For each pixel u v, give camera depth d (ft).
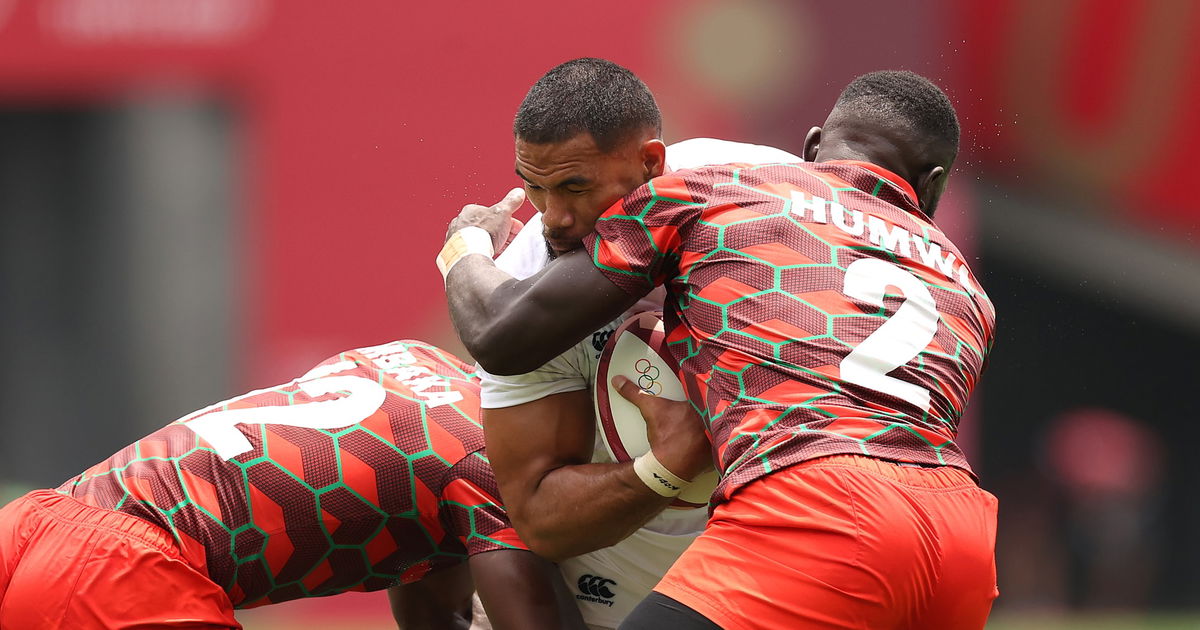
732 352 31.83
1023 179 120.06
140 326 128.77
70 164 129.39
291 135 122.11
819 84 118.42
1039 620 121.29
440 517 39.32
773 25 118.01
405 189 120.47
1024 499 128.77
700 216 32.94
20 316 130.31
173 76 125.39
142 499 37.99
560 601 37.35
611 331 35.81
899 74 37.81
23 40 127.85
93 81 126.82
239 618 107.04
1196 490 128.98
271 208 121.08
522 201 37.52
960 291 34.50
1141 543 128.57
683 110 118.83
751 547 30.37
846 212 33.83
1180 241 122.01
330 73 121.49
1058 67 119.44
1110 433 128.16
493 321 33.19
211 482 38.32
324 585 40.50
